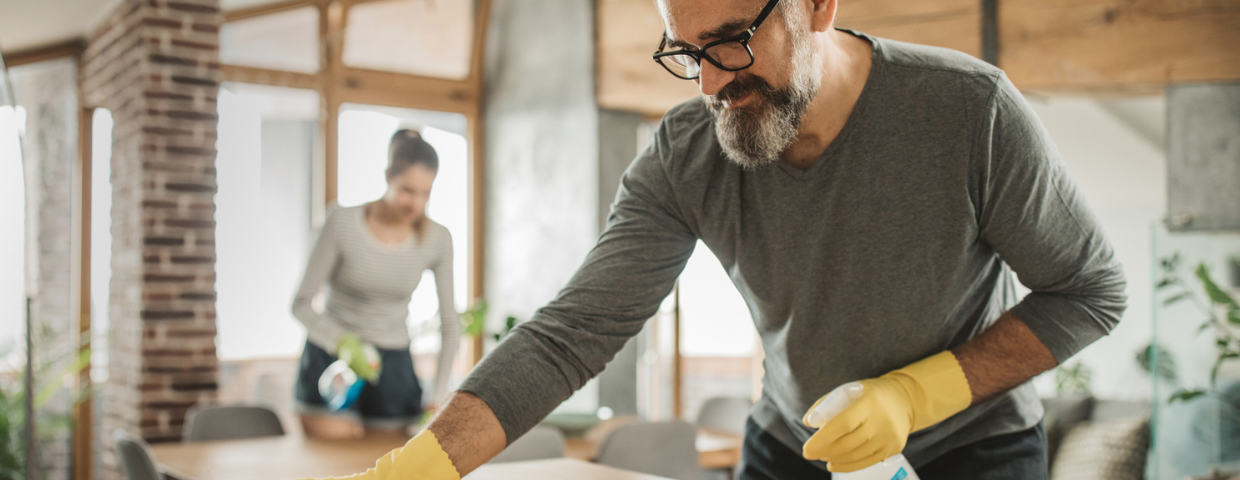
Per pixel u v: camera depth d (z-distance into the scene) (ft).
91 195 15.87
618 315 4.19
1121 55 11.63
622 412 15.58
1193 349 10.71
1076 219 3.83
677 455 9.51
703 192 4.19
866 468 3.65
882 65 3.89
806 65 3.53
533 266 16.57
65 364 15.37
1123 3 11.60
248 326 15.62
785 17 3.44
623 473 5.31
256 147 15.80
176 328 14.33
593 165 15.47
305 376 9.68
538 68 16.67
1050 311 3.92
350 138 16.61
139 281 14.17
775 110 3.56
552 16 16.37
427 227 9.91
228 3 15.39
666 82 14.75
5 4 13.84
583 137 15.69
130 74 14.51
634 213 4.35
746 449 4.88
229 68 15.47
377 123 16.92
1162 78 11.41
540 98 16.62
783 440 4.63
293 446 9.03
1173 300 10.85
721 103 3.62
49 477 15.10
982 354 3.92
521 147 17.02
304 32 16.24
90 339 15.51
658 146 4.37
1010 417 4.21
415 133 9.51
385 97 16.93
